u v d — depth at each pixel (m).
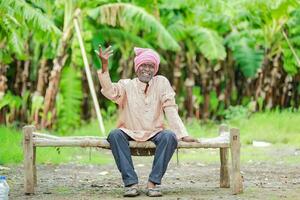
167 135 7.23
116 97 7.46
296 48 21.39
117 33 18.83
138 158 12.44
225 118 21.50
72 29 17.20
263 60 21.41
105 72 7.34
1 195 6.64
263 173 9.82
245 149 13.98
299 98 22.95
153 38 20.27
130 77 20.64
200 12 19.98
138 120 7.43
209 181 8.84
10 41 14.61
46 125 17.61
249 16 19.86
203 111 21.69
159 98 7.52
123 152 7.25
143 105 7.46
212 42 19.62
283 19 20.44
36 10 15.09
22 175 9.41
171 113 7.43
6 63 17.86
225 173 8.08
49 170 10.21
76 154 12.89
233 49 20.98
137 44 19.30
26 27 14.77
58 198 7.19
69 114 18.39
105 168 10.62
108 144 7.34
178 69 21.06
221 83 22.25
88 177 9.35
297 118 17.70
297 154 12.93
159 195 7.26
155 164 7.27
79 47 17.53
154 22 17.17
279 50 21.39
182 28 19.77
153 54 7.50
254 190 7.83
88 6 17.16
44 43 18.36
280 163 11.36
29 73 19.69
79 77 18.53
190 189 7.95
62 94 18.47
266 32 20.81
